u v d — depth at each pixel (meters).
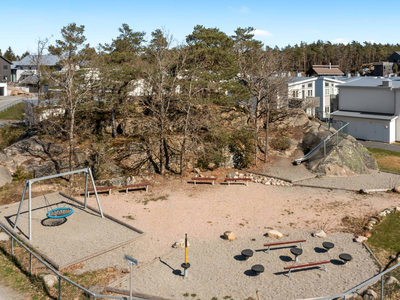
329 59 138.12
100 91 33.25
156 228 20.84
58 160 29.28
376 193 26.84
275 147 37.12
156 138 32.12
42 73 31.83
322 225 20.89
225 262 16.67
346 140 34.19
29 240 18.77
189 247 18.36
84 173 29.17
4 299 14.00
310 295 13.69
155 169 31.27
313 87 57.16
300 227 20.72
